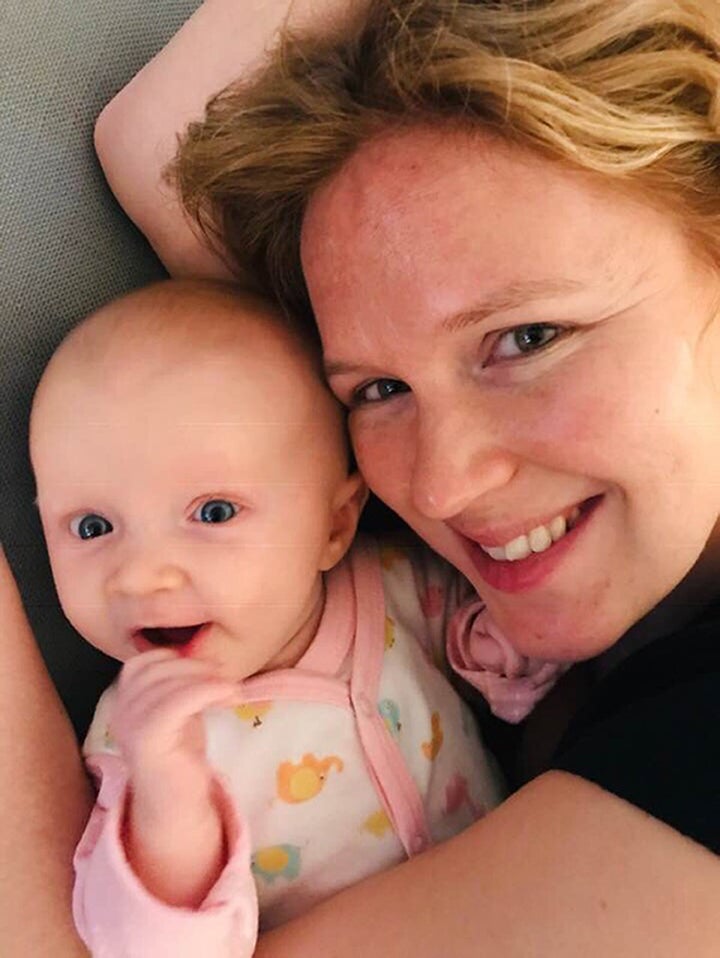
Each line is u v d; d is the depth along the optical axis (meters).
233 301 0.32
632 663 0.26
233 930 0.25
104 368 0.30
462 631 0.36
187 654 0.30
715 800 0.21
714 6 0.24
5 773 0.27
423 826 0.32
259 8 0.34
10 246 0.33
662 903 0.21
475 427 0.26
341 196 0.25
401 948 0.23
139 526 0.30
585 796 0.23
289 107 0.26
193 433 0.30
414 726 0.34
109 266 0.36
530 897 0.22
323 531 0.33
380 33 0.25
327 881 0.31
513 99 0.22
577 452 0.25
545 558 0.28
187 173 0.30
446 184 0.24
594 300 0.24
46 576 0.34
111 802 0.26
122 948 0.25
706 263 0.25
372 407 0.29
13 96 0.34
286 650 0.33
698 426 0.25
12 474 0.33
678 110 0.23
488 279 0.24
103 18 0.36
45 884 0.26
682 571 0.27
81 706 0.36
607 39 0.23
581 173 0.23
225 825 0.26
